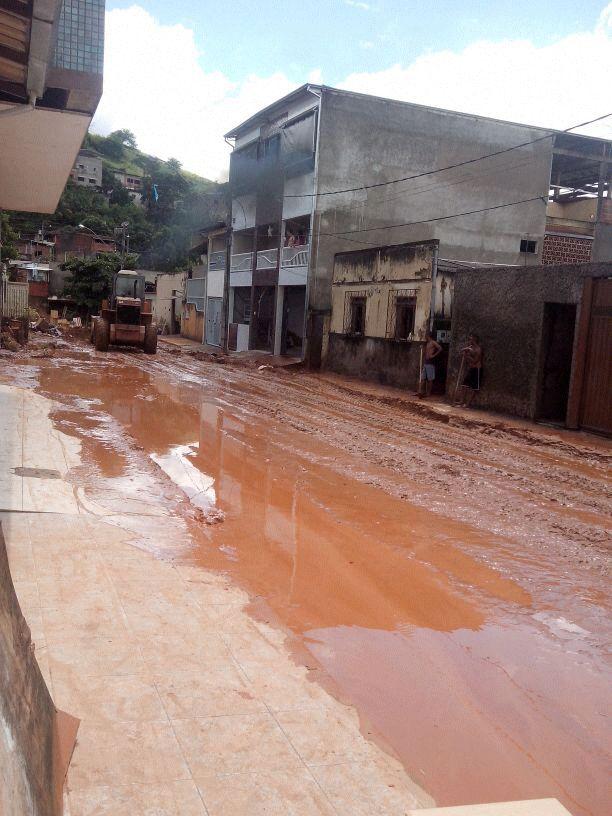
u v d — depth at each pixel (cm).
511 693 427
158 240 7300
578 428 1388
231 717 342
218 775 297
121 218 7931
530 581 609
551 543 714
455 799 321
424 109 2767
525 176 2912
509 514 809
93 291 5091
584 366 1372
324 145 2658
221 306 3747
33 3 355
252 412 1466
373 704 395
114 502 715
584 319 1361
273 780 298
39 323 3700
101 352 2859
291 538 679
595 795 338
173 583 511
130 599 469
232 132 3459
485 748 366
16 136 651
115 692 351
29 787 205
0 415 1136
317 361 2591
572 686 440
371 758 325
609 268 1301
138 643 407
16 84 492
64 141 661
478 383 1655
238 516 736
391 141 2741
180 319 4775
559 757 366
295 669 407
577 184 3222
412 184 2780
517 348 1541
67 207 8006
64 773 280
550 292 1448
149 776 290
